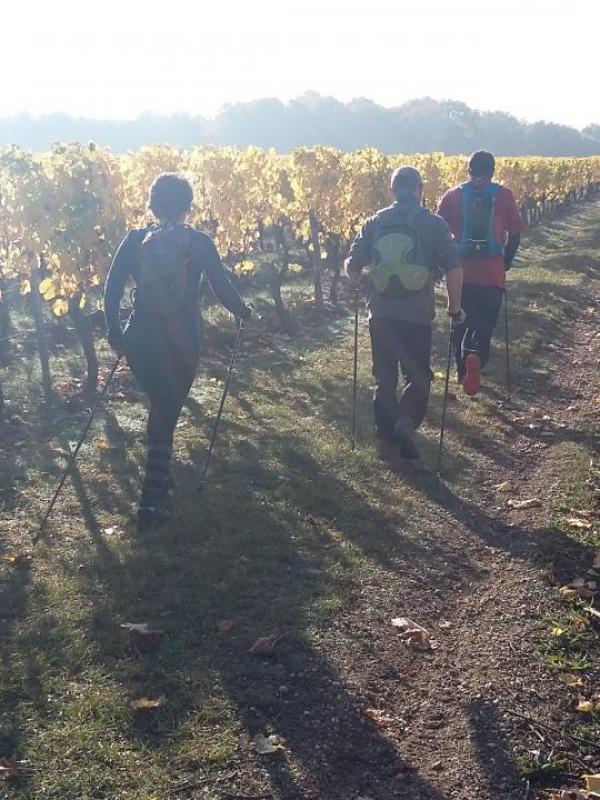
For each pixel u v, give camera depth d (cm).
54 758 297
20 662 356
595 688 357
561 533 510
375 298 599
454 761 310
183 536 489
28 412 777
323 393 821
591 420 746
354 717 333
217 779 292
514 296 1388
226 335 1107
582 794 290
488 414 760
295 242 2172
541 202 3344
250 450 641
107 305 491
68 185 820
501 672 367
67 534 498
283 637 384
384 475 601
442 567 470
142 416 762
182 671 353
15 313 1281
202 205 1284
